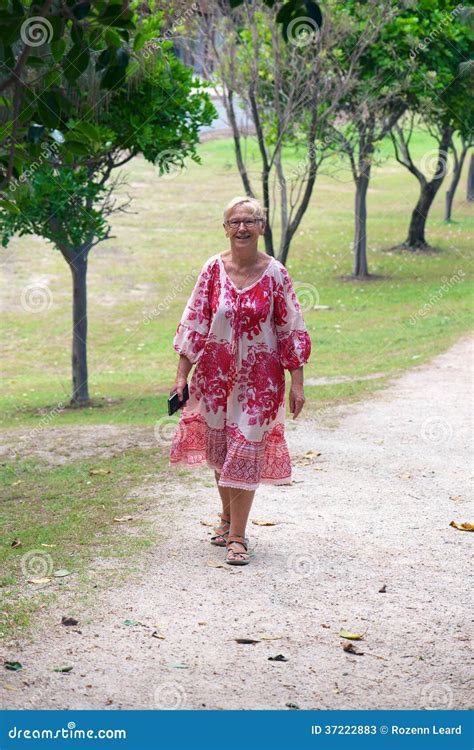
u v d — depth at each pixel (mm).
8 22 3748
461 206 31359
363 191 22391
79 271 12656
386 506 6328
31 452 8656
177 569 4996
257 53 14258
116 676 3764
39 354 17031
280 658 3947
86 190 10844
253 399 5027
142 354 16797
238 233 4969
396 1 15203
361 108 18250
